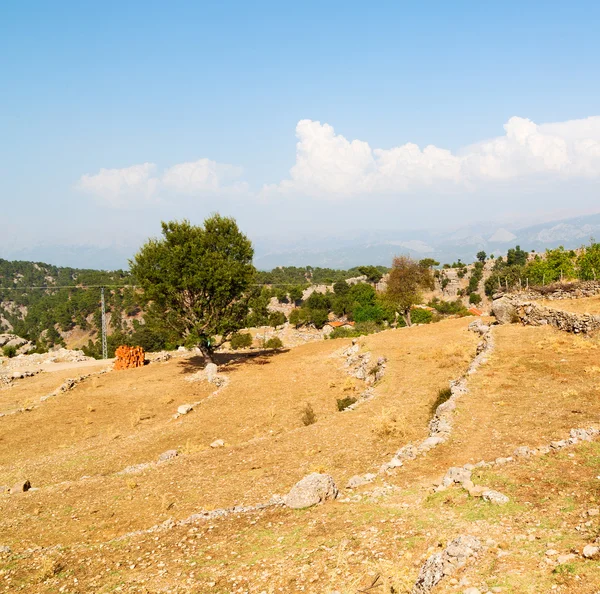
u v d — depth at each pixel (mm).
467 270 159875
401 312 63531
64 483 18859
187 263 39281
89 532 13727
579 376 20359
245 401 29875
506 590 6590
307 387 31891
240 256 42562
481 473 11945
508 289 44719
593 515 8734
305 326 117188
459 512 10062
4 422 30406
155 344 90875
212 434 24328
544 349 25703
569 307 33094
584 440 13086
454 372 26062
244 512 12789
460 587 6891
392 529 9852
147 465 19516
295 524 11234
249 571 9289
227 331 41812
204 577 9375
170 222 40719
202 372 39625
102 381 41000
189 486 16141
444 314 107625
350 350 39281
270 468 16578
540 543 7961
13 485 19422
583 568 6762
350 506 11703
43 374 48594
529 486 10750
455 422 16844
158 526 13031
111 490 17062
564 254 61562
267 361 42562
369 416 20969
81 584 10086
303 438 19484
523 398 18562
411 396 23156
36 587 10242
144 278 39594
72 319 180375
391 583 7723
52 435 27859
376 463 15203
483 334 33375
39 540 13594
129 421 29641
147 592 9180
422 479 12688
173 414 29938
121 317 173000
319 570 8711
